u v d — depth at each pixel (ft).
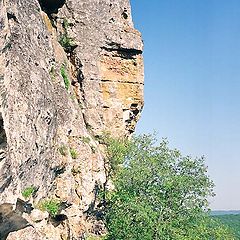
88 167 141.38
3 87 80.64
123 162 156.87
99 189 149.38
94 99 165.58
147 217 138.62
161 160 152.87
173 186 145.79
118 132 170.40
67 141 128.57
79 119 144.87
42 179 109.50
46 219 112.06
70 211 129.39
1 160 82.02
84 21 166.30
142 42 180.65
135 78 177.58
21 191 95.71
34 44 111.96
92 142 148.77
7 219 93.61
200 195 148.77
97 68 168.35
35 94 104.73
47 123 111.96
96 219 151.02
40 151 106.32
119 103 172.24
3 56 80.79
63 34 161.48
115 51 173.99
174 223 143.84
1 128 80.48
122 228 144.66
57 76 132.57
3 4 80.89
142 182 151.02
